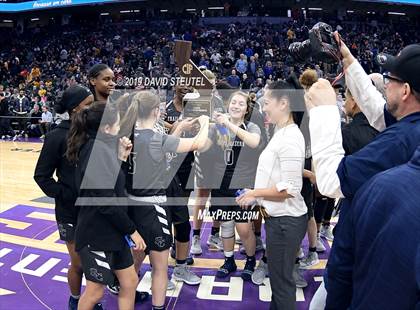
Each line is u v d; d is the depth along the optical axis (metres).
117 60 14.97
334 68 1.75
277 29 18.08
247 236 3.08
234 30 17.83
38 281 3.16
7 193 5.82
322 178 1.37
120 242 2.06
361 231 1.16
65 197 2.33
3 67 18.20
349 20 20.53
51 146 2.30
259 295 2.96
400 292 1.07
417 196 1.07
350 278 1.34
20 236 4.13
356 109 2.00
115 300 2.86
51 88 14.25
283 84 2.19
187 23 18.92
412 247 1.05
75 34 20.78
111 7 21.20
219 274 3.23
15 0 19.98
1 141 11.27
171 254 3.55
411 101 1.24
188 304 2.84
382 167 1.22
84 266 2.08
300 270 3.29
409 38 19.42
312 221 3.43
